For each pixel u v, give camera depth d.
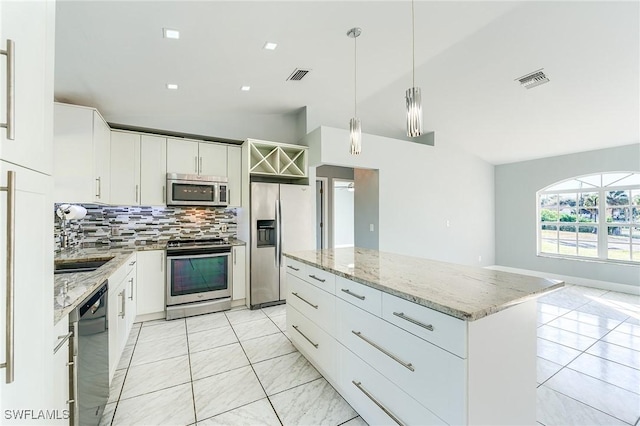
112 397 1.93
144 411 1.80
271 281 3.83
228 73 2.79
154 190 3.43
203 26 2.02
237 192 3.96
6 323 0.68
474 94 3.78
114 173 3.23
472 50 2.93
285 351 2.58
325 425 1.68
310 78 3.21
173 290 3.31
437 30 2.54
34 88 0.86
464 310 1.09
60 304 1.26
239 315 3.50
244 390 2.01
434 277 1.65
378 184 4.42
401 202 4.65
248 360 2.43
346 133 4.06
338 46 2.61
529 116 4.05
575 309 3.70
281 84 3.28
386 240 4.49
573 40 2.68
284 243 3.92
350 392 1.76
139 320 3.25
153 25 1.94
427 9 2.24
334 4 2.04
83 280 1.64
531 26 2.58
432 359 1.22
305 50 2.59
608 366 2.33
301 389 2.02
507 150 5.25
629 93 3.24
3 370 0.68
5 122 0.68
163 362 2.39
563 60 2.94
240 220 4.07
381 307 1.50
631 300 4.07
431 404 1.22
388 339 1.46
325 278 2.02
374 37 2.52
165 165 3.50
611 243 4.66
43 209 0.92
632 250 4.46
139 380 2.13
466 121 4.52
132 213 3.61
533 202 5.50
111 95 2.88
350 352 1.75
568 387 2.05
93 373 1.54
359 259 2.30
